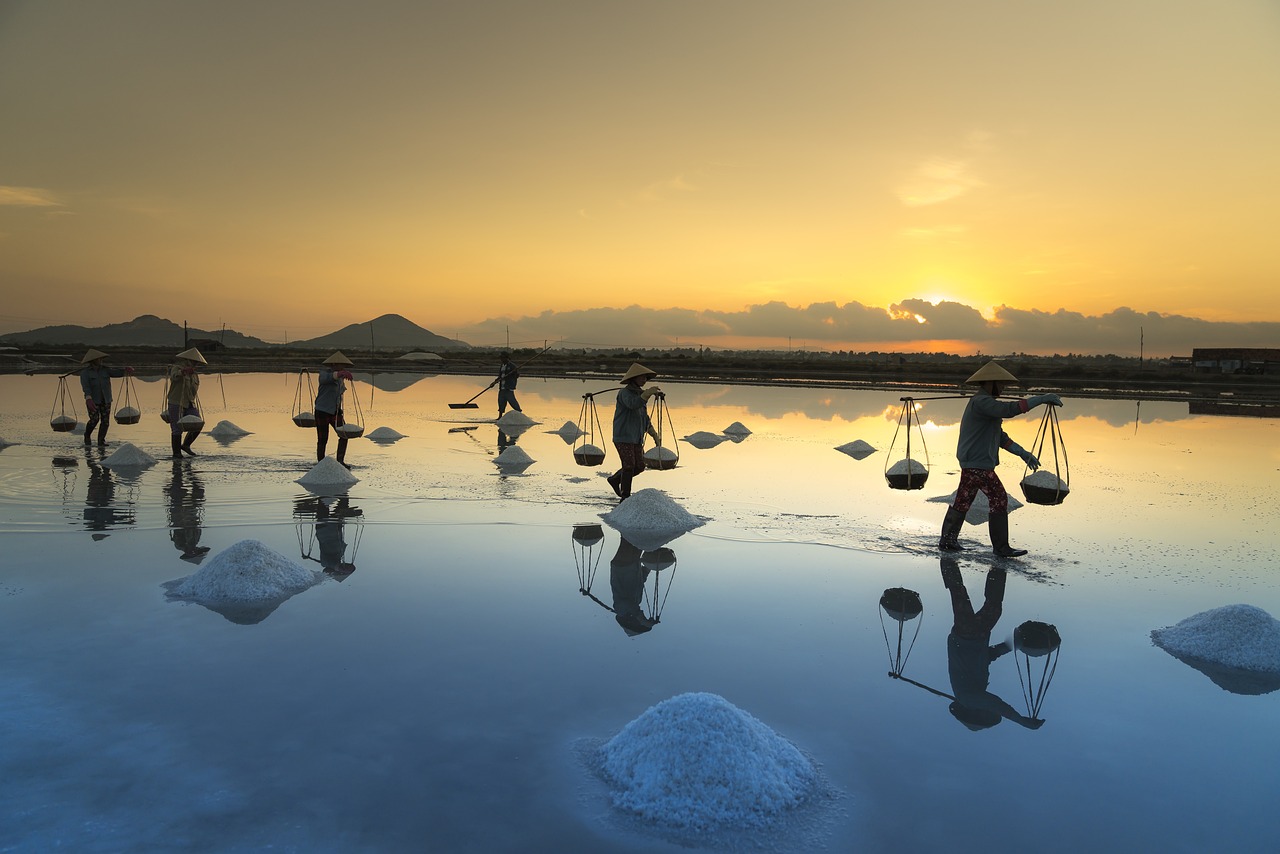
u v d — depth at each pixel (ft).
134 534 23.04
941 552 22.72
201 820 9.40
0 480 31.30
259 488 30.35
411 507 27.53
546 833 9.32
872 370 170.50
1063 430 58.70
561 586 18.94
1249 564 21.84
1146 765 11.10
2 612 16.37
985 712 12.67
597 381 128.67
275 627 15.84
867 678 13.89
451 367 170.71
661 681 13.60
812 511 27.96
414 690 13.05
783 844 9.21
